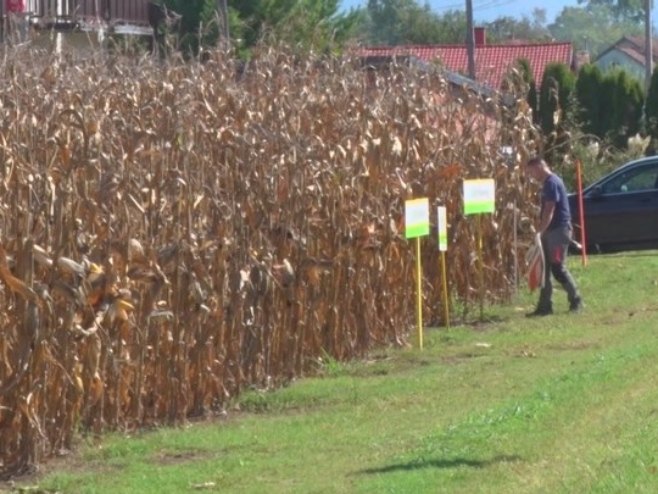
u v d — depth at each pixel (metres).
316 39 36.59
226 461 18.94
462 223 32.53
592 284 37.53
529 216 35.44
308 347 25.89
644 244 45.50
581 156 54.56
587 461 16.25
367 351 27.53
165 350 21.70
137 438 20.66
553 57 87.12
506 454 17.20
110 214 20.11
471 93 34.06
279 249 24.89
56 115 20.19
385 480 16.41
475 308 33.47
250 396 23.53
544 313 32.97
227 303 23.09
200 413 22.58
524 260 35.69
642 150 58.59
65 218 19.28
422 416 21.36
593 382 22.06
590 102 67.12
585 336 29.22
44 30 39.47
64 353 19.25
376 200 27.98
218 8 47.91
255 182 24.09
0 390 18.67
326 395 23.61
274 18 58.62
